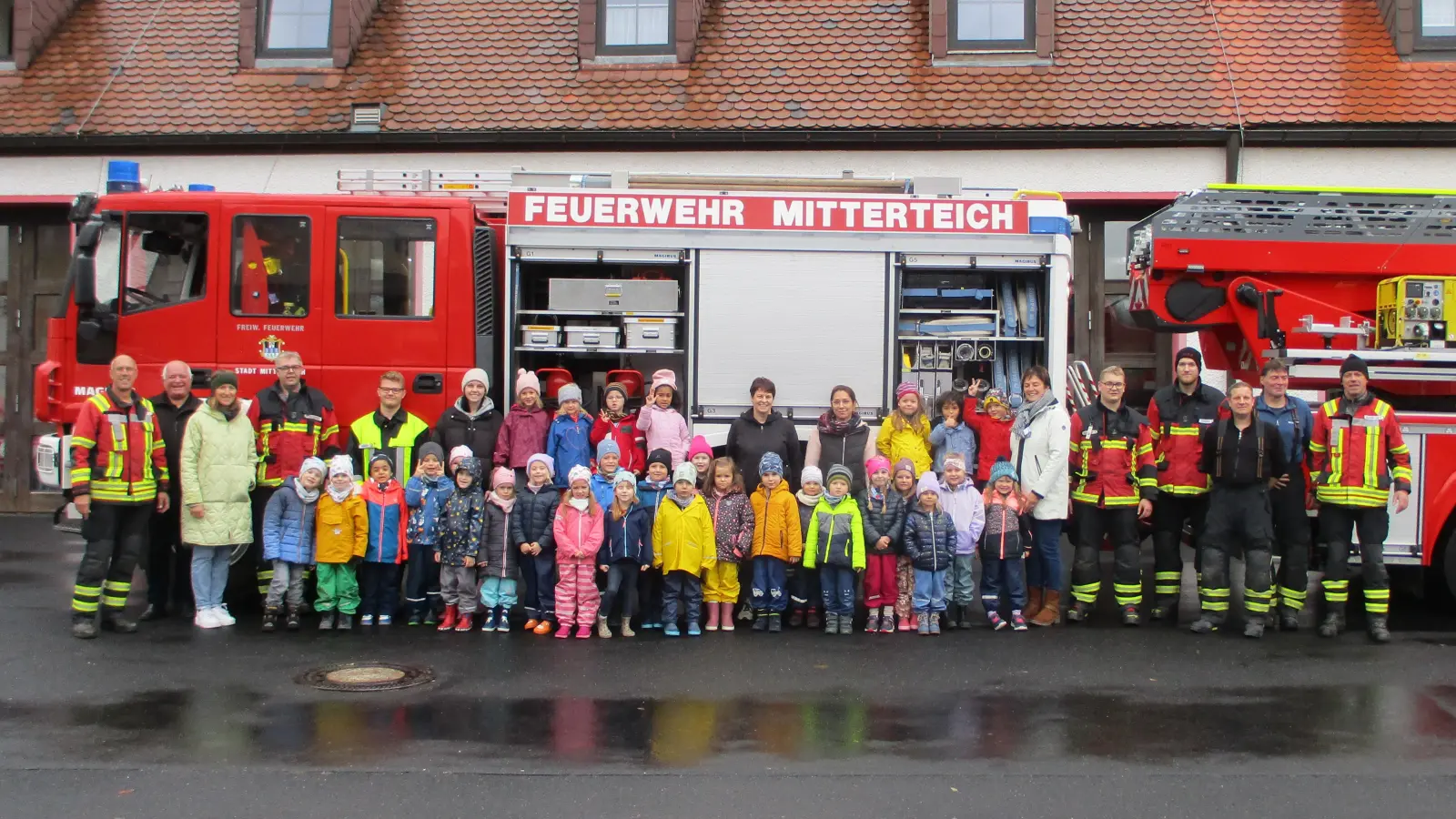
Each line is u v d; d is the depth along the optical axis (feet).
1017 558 28.81
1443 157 43.57
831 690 23.48
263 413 29.17
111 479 27.27
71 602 30.99
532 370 32.09
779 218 31.37
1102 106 44.45
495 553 28.14
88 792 17.98
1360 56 45.24
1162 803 17.84
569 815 17.21
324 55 48.37
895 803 17.76
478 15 49.39
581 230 31.32
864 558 28.09
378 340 30.83
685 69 46.96
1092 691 23.54
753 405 30.68
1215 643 27.55
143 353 30.89
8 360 48.19
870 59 46.83
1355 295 31.40
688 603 28.14
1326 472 28.04
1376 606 27.86
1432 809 17.67
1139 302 32.68
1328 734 20.86
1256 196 31.19
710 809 17.47
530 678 24.14
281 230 30.91
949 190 33.42
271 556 27.58
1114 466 29.19
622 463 30.09
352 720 21.31
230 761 19.24
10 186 47.21
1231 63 45.32
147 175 46.52
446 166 45.93
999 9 46.55
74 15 50.52
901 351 31.42
